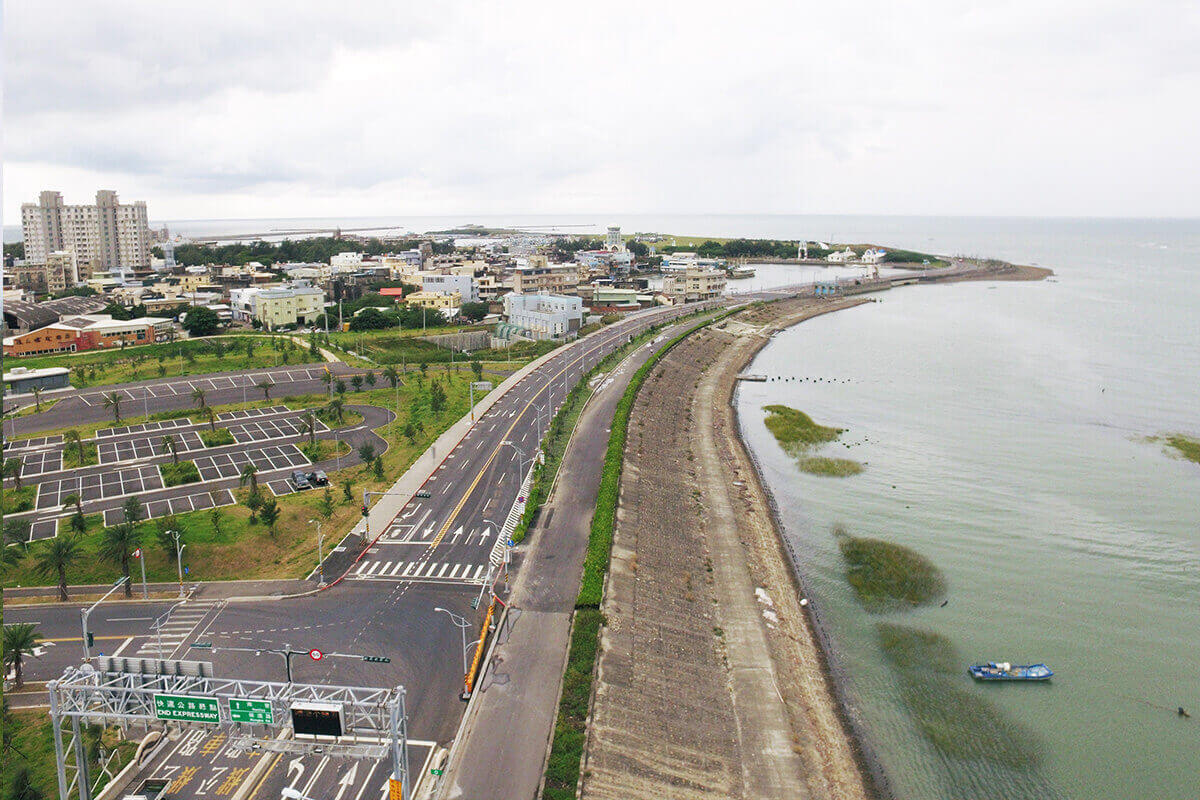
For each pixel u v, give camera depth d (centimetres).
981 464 14850
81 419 16100
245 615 8756
